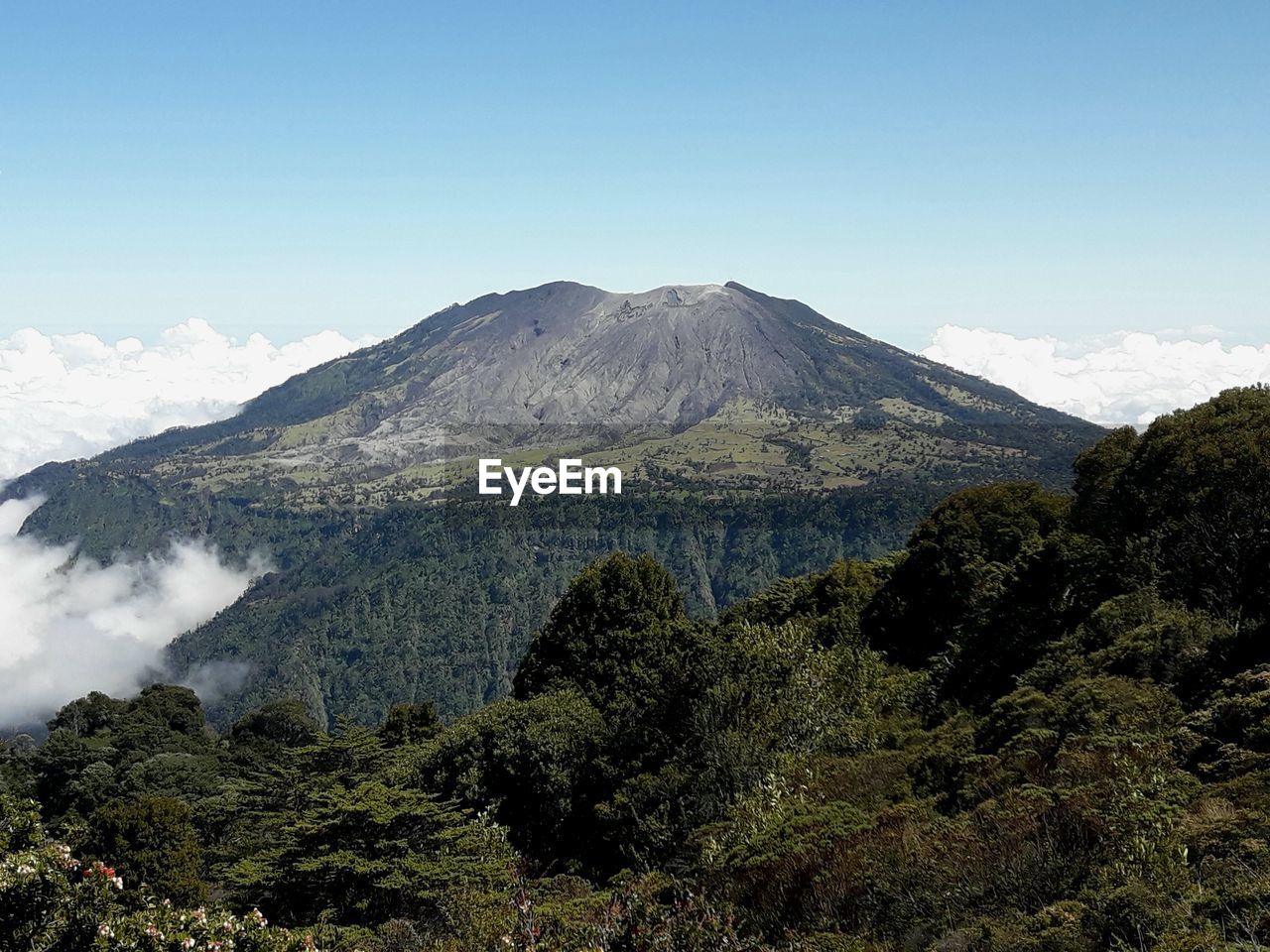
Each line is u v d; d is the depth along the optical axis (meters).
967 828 11.03
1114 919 7.95
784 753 20.52
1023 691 18.05
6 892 7.17
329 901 19.88
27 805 7.88
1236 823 8.98
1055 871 9.56
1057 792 10.93
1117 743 12.57
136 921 7.38
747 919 11.27
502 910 14.02
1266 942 7.15
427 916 18.36
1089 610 24.62
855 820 13.66
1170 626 18.09
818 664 24.09
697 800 20.33
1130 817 9.41
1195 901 7.91
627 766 23.75
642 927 9.29
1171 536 24.09
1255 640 15.68
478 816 23.45
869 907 10.53
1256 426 23.88
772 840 13.23
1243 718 11.69
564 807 24.16
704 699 22.50
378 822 20.36
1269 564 20.14
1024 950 8.27
